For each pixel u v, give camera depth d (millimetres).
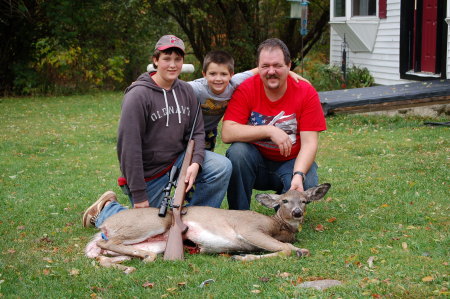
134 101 4473
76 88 19734
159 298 3467
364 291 3383
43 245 4664
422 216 5082
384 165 7309
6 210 5816
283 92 4793
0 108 15203
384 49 14820
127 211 4359
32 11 18188
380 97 11211
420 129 9844
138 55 21000
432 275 3602
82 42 19328
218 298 3432
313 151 4758
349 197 5871
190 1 19938
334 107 11148
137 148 4473
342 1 16297
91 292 3611
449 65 12531
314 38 23625
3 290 3631
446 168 6844
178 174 4734
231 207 5074
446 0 12516
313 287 3508
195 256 4242
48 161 8633
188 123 4762
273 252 4215
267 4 22469
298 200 4391
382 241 4398
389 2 14406
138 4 19219
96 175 7637
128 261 4176
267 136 4754
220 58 4727
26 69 18484
